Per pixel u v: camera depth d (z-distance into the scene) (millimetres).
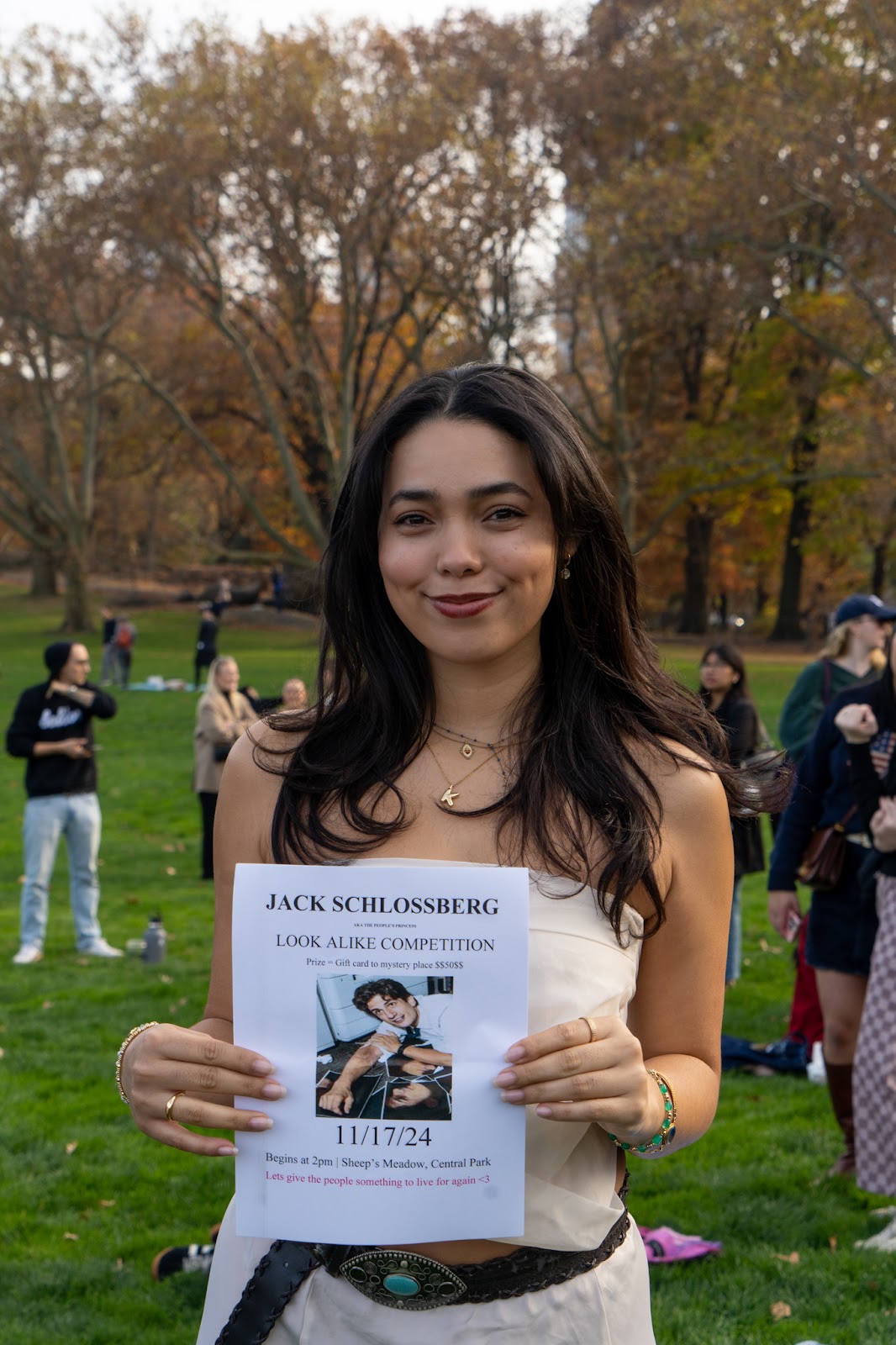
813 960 4641
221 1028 1650
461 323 31281
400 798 1549
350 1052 1404
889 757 3965
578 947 1464
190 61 25453
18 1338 3730
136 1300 3984
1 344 35781
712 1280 3984
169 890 10430
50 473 43094
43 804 8297
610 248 25484
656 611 53219
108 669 28797
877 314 24453
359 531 1581
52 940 8789
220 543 55719
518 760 1565
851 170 22125
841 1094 4715
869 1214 4434
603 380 37031
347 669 1642
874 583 40438
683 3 25453
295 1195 1413
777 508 37750
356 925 1405
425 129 24750
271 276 29969
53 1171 5016
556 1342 1460
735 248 25922
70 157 26547
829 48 23516
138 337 37125
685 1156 5039
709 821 1580
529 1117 1471
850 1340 3586
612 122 27719
